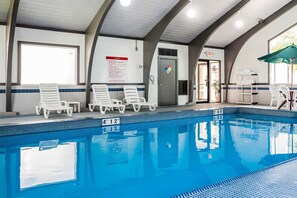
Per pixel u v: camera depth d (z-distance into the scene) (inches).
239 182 105.4
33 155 180.2
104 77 367.2
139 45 397.1
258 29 444.1
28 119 260.4
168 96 432.1
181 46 442.0
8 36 279.3
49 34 325.1
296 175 112.4
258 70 457.4
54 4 291.3
